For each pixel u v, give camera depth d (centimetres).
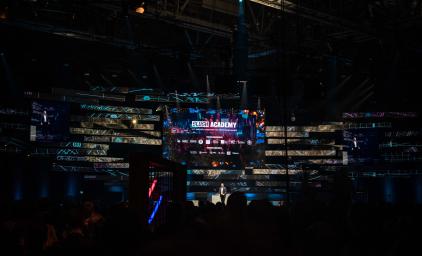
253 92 2286
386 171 2917
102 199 2847
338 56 2378
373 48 2430
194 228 137
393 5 1970
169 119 2939
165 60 2558
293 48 2202
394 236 414
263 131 2933
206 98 3017
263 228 148
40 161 2636
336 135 2995
